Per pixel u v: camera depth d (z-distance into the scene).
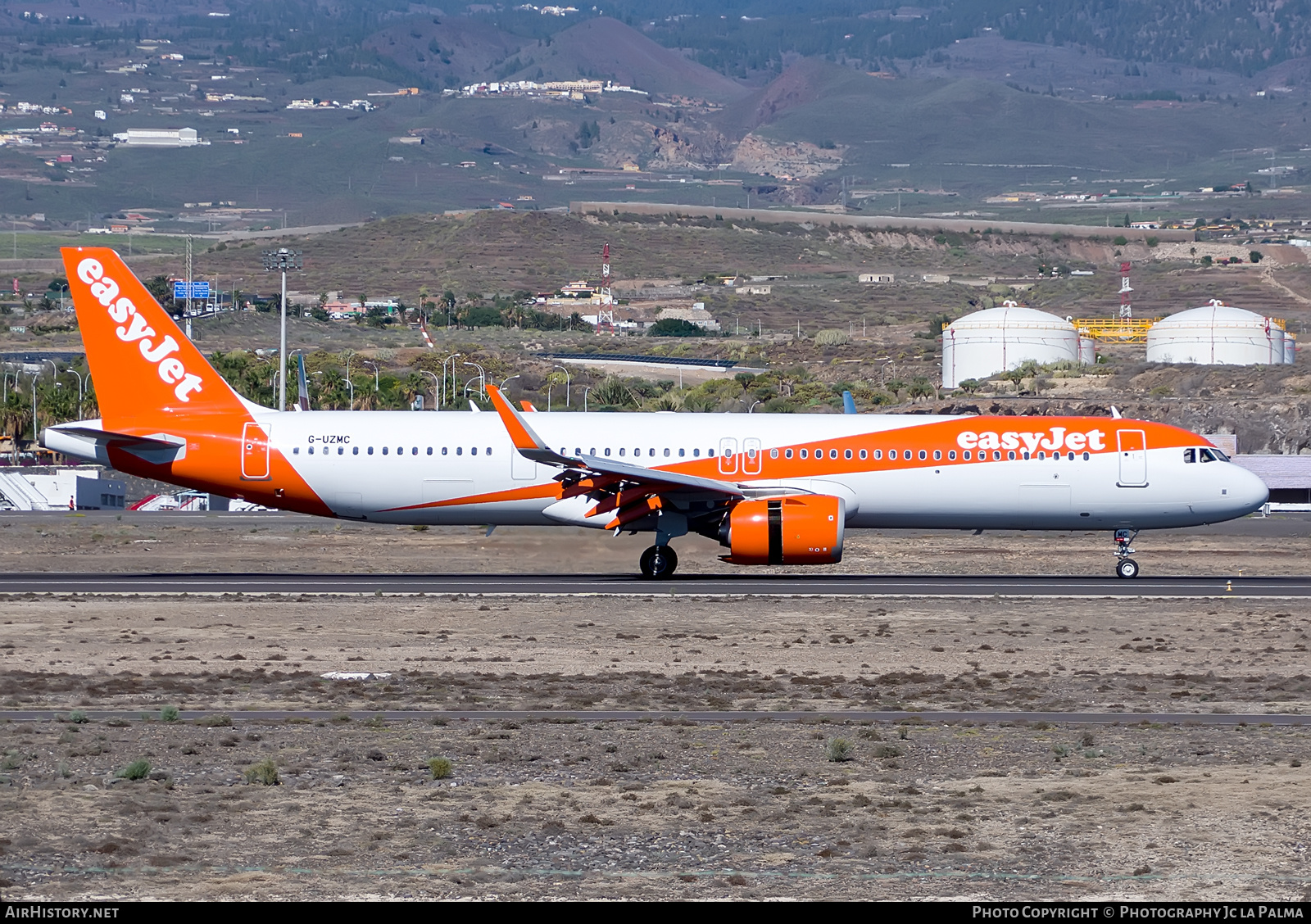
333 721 102.31
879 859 70.19
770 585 186.62
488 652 133.88
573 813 78.06
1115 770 89.00
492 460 189.75
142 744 94.06
